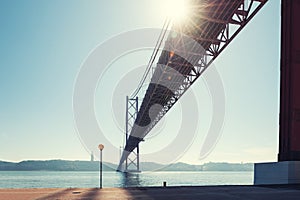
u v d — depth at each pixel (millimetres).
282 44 28312
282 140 26953
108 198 14609
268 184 24453
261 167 28062
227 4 31297
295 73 27203
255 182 28656
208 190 18516
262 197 15250
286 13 28328
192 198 14664
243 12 32531
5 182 75625
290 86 27016
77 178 103375
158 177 114500
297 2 28203
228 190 18641
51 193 16656
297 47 27609
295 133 26266
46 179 94562
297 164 24984
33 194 16250
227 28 35875
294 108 26625
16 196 15375
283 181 25234
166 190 18375
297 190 18969
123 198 14586
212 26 35500
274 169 26391
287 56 27547
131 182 73812
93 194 16203
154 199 14297
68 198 14625
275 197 15297
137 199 14258
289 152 25969
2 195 15781
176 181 83000
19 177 113625
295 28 27828
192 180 92562
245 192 17531
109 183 69688
